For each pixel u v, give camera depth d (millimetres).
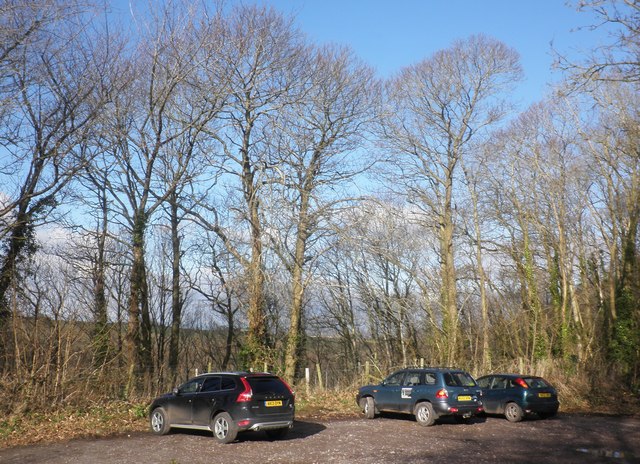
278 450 13375
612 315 34469
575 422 19578
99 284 26328
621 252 35562
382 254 29531
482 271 38094
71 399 18531
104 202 29875
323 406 22469
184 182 30078
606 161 34844
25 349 18297
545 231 38969
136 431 16234
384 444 14328
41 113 24391
